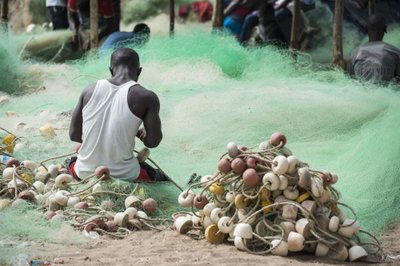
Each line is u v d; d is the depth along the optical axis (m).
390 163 8.50
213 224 7.13
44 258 6.59
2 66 12.97
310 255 6.85
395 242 7.54
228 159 7.11
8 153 9.33
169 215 7.97
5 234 7.14
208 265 6.39
